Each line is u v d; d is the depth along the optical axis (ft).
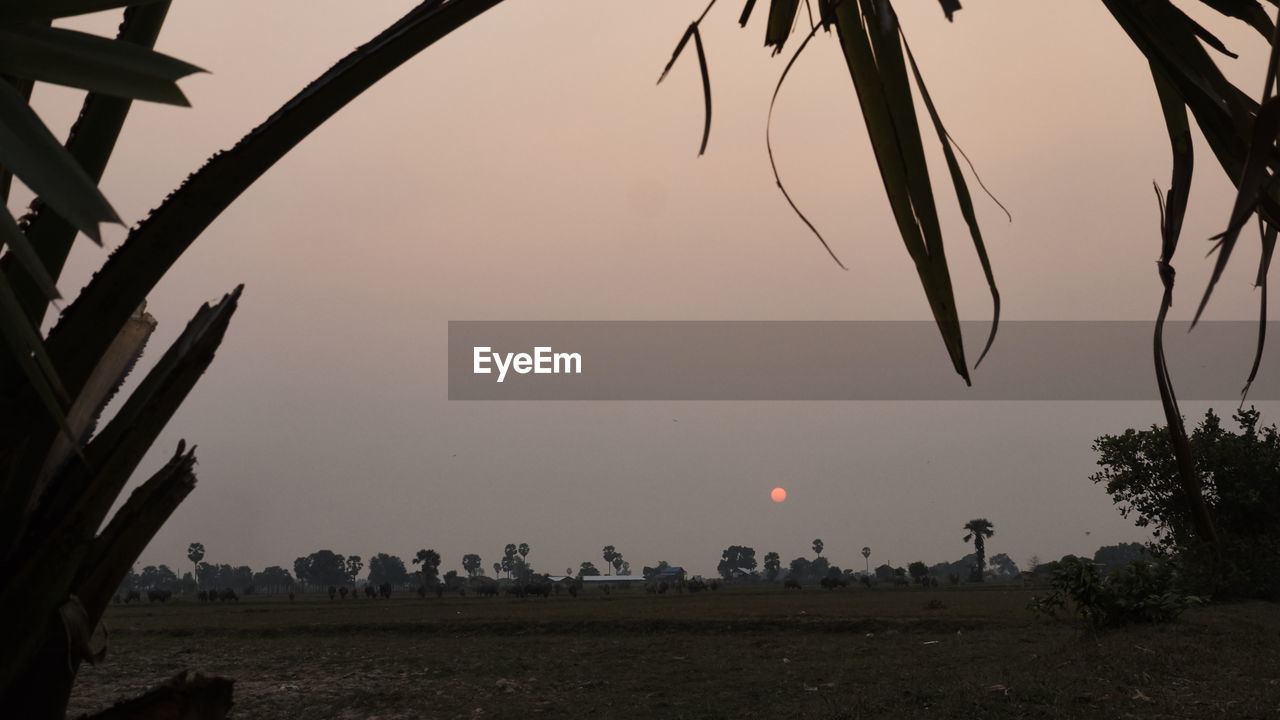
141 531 4.84
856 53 4.56
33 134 2.67
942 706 30.27
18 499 4.49
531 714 37.63
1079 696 28.99
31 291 4.69
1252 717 24.23
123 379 5.37
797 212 4.05
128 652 70.95
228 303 5.06
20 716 4.47
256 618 114.52
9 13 3.09
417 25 4.45
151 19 5.09
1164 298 4.36
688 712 35.83
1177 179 4.51
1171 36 4.11
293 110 4.43
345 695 44.52
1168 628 44.24
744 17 4.02
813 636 70.23
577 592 239.71
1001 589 186.91
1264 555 64.69
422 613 120.06
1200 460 69.31
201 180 4.46
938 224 4.41
